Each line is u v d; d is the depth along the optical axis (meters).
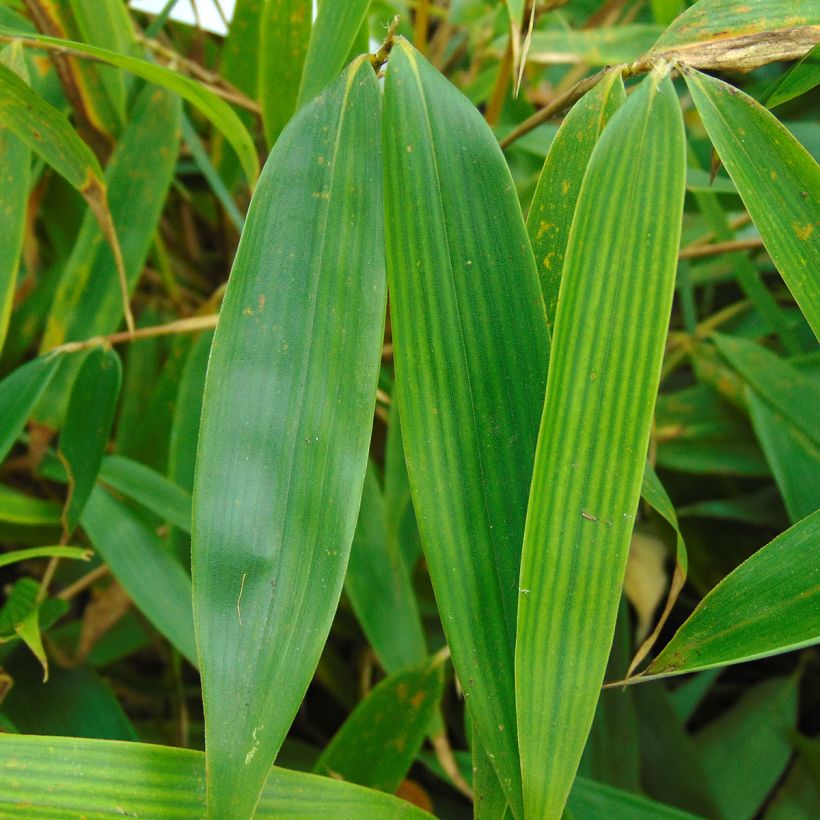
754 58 0.26
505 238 0.25
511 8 0.29
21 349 0.45
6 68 0.30
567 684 0.23
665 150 0.23
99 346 0.36
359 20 0.31
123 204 0.40
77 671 0.39
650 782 0.39
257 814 0.25
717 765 0.40
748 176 0.24
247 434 0.24
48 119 0.31
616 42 0.45
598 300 0.23
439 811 0.42
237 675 0.22
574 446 0.23
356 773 0.33
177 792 0.24
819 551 0.24
